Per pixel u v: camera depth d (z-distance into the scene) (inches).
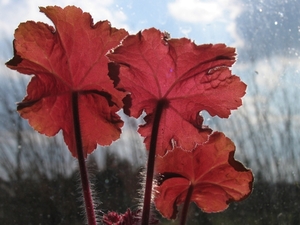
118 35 8.1
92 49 8.1
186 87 7.9
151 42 7.2
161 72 7.6
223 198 9.4
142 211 7.6
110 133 8.8
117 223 8.1
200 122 8.3
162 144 8.5
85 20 7.9
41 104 8.2
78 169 9.0
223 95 8.0
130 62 7.4
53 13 7.8
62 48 8.0
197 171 9.0
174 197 9.5
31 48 7.8
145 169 8.6
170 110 8.2
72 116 8.6
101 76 8.3
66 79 8.3
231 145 8.7
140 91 7.9
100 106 8.6
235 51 7.2
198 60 7.4
